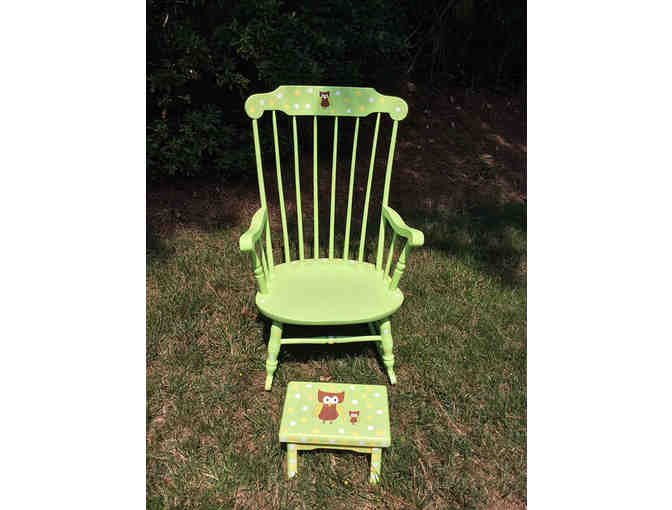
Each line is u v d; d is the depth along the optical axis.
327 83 3.52
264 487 1.55
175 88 3.30
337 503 1.51
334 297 1.84
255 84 3.52
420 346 2.14
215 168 3.69
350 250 2.96
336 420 1.53
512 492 1.56
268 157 3.84
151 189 3.55
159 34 3.11
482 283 2.60
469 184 3.94
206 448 1.68
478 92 5.33
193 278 2.57
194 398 1.86
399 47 3.80
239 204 3.49
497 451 1.69
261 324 2.27
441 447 1.69
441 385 1.93
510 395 1.89
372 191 3.74
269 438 1.70
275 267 2.09
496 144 4.58
